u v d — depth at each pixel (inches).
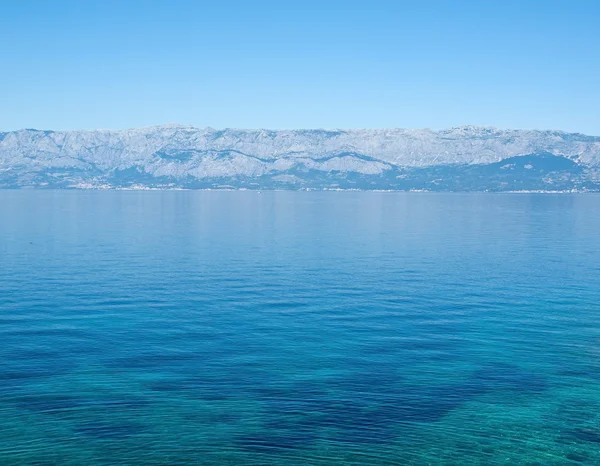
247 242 5152.6
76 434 1434.5
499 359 1979.6
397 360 1957.4
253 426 1486.2
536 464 1353.3
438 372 1854.1
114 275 3400.6
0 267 3627.0
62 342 2100.1
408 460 1355.8
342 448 1396.4
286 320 2440.9
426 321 2447.1
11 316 2442.2
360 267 3791.8
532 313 2588.6
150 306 2650.1
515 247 4904.0
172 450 1373.0
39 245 4758.9
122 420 1503.4
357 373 1834.4
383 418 1542.8
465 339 2197.3
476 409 1605.6
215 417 1528.1
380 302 2783.0
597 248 4845.0
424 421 1533.0
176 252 4429.1
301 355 1994.3
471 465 1343.5
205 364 1893.5
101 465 1309.1
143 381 1747.0
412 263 3978.8
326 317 2498.8
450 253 4510.3
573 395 1702.8
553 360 1977.1
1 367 1843.0
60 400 1609.3
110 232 5974.4
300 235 5826.8
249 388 1707.7
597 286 3189.0
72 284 3117.6
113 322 2373.3
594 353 2047.2
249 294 2930.6
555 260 4141.2
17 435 1424.7
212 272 3543.3
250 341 2143.2
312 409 1582.2
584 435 1482.5
